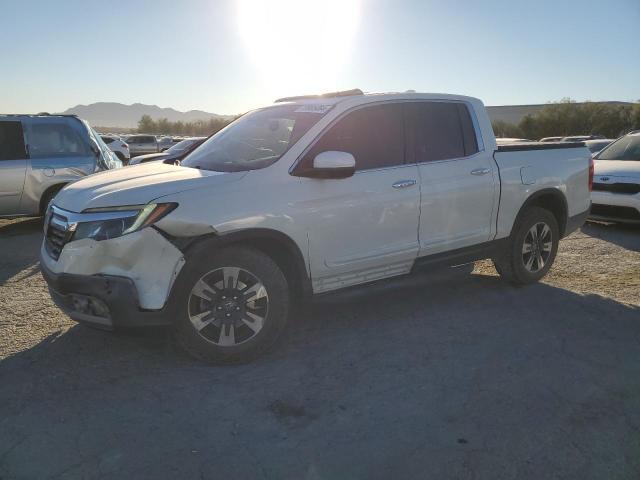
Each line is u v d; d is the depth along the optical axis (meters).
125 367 3.80
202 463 2.73
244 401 3.35
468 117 5.18
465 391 3.48
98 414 3.18
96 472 2.65
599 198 9.04
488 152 5.20
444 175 4.80
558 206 5.87
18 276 6.35
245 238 3.76
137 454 2.80
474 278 6.04
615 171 9.03
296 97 5.14
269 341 3.94
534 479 2.63
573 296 5.43
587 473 2.68
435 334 4.42
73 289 3.57
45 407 3.26
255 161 4.18
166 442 2.91
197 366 3.83
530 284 5.80
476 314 4.89
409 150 4.69
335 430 3.04
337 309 5.01
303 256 4.05
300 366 3.84
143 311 3.51
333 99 4.57
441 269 5.21
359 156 4.41
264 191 3.88
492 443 2.92
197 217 3.59
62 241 3.68
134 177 4.01
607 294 5.53
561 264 6.86
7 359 3.94
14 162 8.77
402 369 3.79
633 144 10.18
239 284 3.81
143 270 3.49
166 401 3.34
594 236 8.76
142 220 3.48
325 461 2.75
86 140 9.49
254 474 2.65
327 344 4.22
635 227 9.59
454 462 2.75
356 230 4.29
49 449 2.83
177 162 4.79
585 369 3.81
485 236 5.17
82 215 3.57
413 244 4.66
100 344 4.19
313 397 3.40
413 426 3.08
